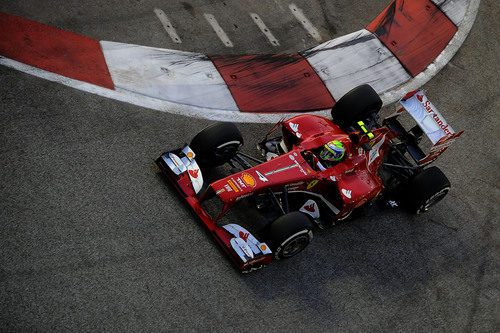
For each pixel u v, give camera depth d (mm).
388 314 28125
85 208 27188
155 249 26547
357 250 30234
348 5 46469
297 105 36438
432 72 42469
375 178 30156
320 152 28906
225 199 25438
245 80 36906
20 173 27688
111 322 23625
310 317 26594
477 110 41125
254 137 33625
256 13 43000
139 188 28828
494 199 35938
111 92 33094
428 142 37969
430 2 47938
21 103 30844
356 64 40906
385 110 38531
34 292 23656
